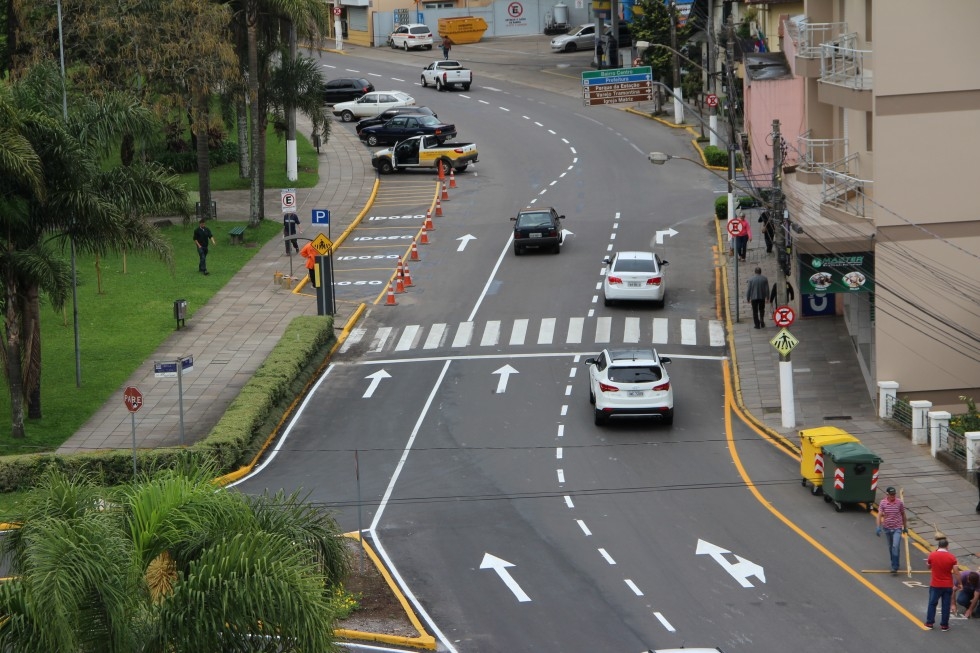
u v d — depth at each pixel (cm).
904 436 5469
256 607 2469
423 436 5691
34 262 5447
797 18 9169
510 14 17838
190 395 6184
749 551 4328
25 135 5338
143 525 2645
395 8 17812
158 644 2503
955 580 3831
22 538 2606
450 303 7706
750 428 5700
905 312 5756
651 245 8700
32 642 2388
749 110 9250
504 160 11219
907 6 5559
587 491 4966
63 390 6266
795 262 7225
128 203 5778
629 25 13525
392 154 10919
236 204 9981
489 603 3972
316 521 3077
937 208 5684
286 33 9931
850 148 6619
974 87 5591
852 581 4059
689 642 3631
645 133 11850
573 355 6750
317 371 6656
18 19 8638
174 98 8975
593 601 3959
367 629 3750
